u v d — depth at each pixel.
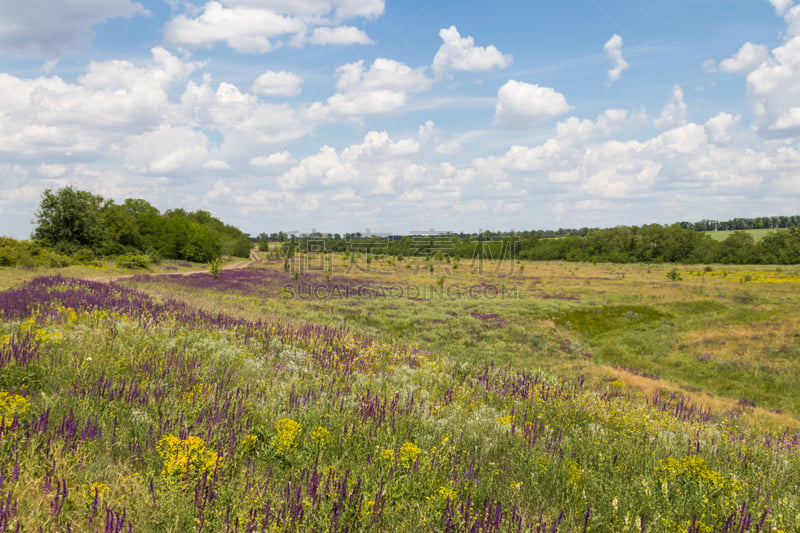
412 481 3.95
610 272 91.62
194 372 6.80
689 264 124.44
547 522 3.70
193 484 3.38
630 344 31.67
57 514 2.92
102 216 59.22
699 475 4.50
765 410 17.41
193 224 93.62
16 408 3.99
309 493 3.54
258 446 4.54
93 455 3.79
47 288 16.67
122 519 2.92
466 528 3.34
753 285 62.25
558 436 6.03
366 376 9.49
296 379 7.41
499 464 4.96
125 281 31.16
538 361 25.03
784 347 27.06
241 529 3.03
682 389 19.61
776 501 4.38
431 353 17.00
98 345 7.53
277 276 62.03
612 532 3.73
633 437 6.57
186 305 18.19
